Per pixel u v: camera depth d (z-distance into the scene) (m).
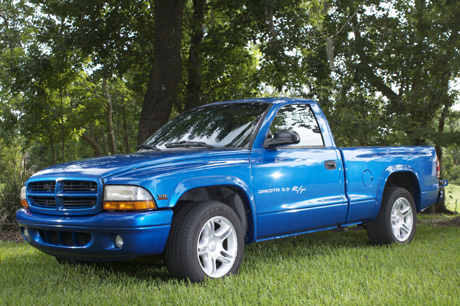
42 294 3.67
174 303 3.20
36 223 3.99
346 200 5.19
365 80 11.64
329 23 12.22
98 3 13.25
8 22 21.44
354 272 4.03
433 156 6.69
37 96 16.27
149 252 3.61
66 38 13.69
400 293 3.39
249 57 14.77
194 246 3.74
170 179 3.74
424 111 11.47
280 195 4.51
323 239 6.47
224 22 16.44
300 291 3.46
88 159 4.36
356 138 10.59
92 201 3.71
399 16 11.94
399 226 5.95
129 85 15.04
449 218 11.16
